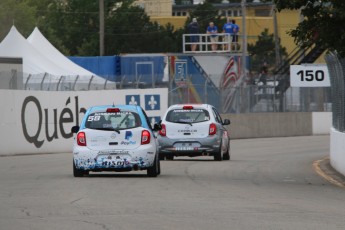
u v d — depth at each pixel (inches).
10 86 3959.2
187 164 3132.4
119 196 1936.5
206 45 5679.1
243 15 5959.6
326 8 2308.1
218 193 2036.2
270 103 5679.1
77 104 4185.5
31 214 1615.4
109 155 2438.5
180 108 3334.2
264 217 1587.1
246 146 4539.9
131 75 5142.7
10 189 2116.1
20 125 3838.6
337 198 1989.4
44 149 3973.9
